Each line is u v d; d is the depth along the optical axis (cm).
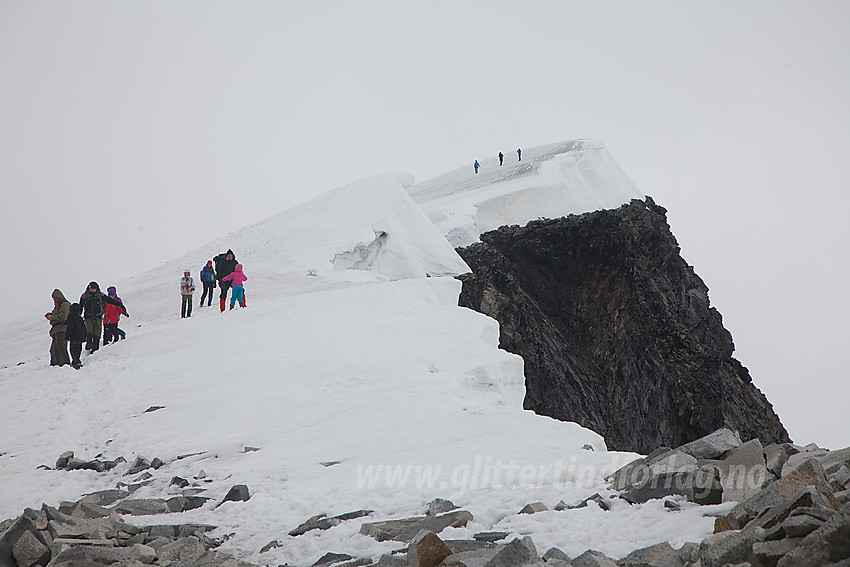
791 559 911
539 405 10125
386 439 2369
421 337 4025
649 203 15200
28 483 2361
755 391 14250
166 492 2034
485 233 12275
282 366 3594
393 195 10062
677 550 1143
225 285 5834
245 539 1584
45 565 1426
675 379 12344
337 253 8388
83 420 3195
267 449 2394
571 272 12169
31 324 7312
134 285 8894
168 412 3059
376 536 1469
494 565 1125
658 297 13062
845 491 1124
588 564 1096
